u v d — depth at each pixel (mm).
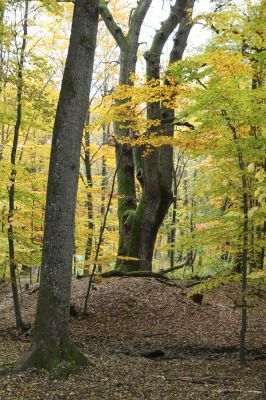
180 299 12758
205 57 8406
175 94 10398
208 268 17953
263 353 9297
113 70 20141
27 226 12516
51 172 6961
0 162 10172
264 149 7652
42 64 10172
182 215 21516
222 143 8109
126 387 6250
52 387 6023
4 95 10641
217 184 9219
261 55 8516
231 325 11383
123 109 10656
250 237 8617
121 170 15891
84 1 6934
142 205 14773
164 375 7242
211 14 10383
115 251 21609
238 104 7289
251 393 6012
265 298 12180
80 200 17797
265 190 5750
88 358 7355
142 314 11609
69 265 7039
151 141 10758
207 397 5867
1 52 9820
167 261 27938
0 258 11086
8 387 5953
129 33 15695
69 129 6926
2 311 13578
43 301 6902
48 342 6789
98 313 11703
